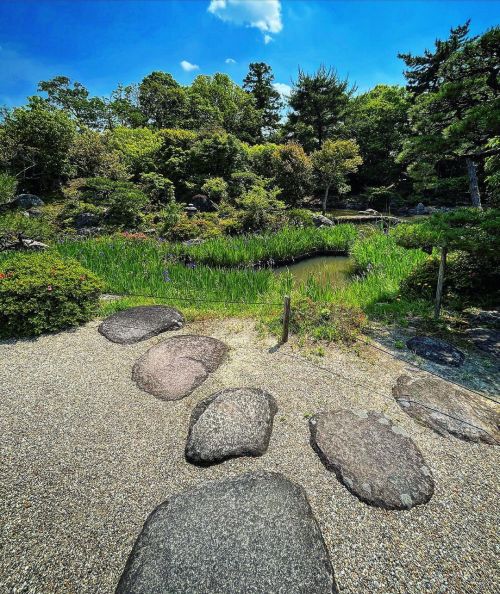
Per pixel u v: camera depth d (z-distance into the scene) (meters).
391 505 1.94
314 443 2.41
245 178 15.78
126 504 1.97
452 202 19.28
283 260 8.94
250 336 4.14
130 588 1.50
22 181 13.30
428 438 2.47
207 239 9.52
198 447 2.34
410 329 4.28
